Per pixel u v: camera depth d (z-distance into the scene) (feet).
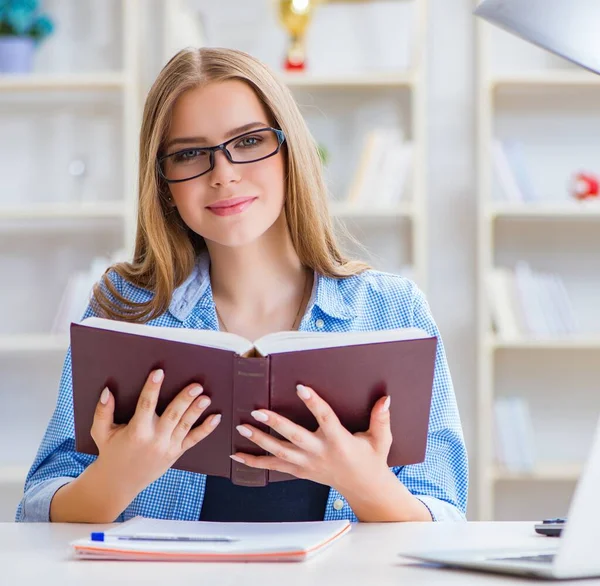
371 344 4.04
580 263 12.16
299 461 4.17
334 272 5.86
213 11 12.26
